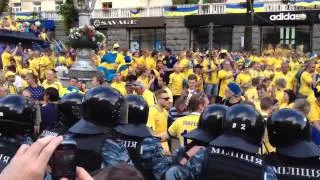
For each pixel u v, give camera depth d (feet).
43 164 5.19
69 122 15.46
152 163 14.69
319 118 29.35
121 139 14.83
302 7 132.98
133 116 15.03
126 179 6.97
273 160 13.00
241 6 140.05
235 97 33.78
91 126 12.38
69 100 15.35
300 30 134.72
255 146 12.25
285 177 12.73
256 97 42.60
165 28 152.56
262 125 12.39
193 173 12.42
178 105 26.58
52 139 5.35
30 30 108.27
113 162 11.99
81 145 12.01
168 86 56.85
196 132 14.48
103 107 12.40
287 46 130.82
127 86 36.96
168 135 22.88
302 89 54.03
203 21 144.25
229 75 56.44
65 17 156.25
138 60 70.54
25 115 12.35
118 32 157.99
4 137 12.17
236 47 139.74
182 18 148.56
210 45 68.95
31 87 36.45
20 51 67.51
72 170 6.64
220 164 11.92
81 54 56.03
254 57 83.20
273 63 77.61
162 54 75.15
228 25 142.20
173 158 14.93
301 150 12.71
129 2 177.47
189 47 148.56
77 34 55.88
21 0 205.46
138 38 157.89
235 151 12.07
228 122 12.41
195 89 44.42
